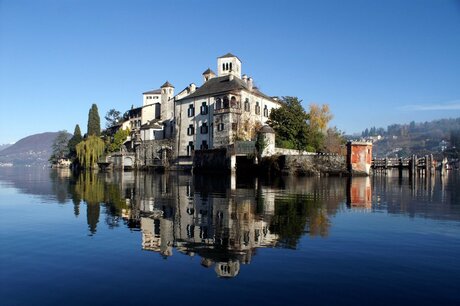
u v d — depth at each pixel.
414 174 71.00
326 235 13.63
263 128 62.84
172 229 14.80
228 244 12.27
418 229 14.77
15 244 12.38
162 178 54.75
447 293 7.98
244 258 10.59
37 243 12.52
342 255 10.90
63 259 10.60
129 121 123.94
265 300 7.56
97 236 13.59
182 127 85.44
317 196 27.38
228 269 9.58
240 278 8.88
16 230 14.72
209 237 13.34
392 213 19.12
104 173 79.81
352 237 13.27
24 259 10.62
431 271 9.45
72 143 141.88
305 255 10.90
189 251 11.39
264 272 9.32
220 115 74.44
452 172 110.12
